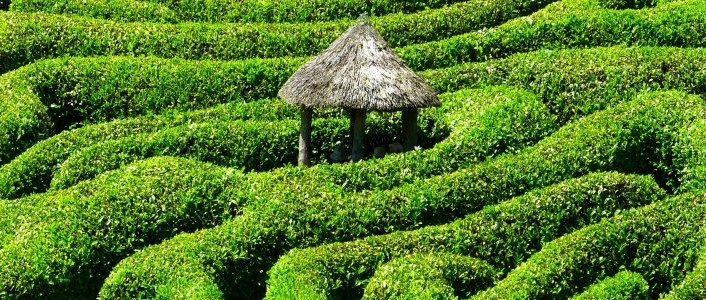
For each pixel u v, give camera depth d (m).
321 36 24.25
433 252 16.78
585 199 17.78
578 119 21.22
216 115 21.58
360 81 19.17
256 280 17.30
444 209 17.94
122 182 18.38
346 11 25.53
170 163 19.00
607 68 21.52
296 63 22.91
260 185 18.41
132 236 17.69
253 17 25.48
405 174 18.98
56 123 22.56
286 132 20.73
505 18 25.12
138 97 22.48
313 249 16.78
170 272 16.53
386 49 19.69
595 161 19.11
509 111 20.39
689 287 15.42
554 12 24.53
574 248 16.42
